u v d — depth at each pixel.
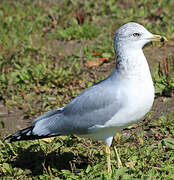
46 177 8.93
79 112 8.70
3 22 17.73
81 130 8.79
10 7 19.14
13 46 15.80
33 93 13.23
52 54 15.41
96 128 8.60
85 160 9.66
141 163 9.04
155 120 11.09
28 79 13.73
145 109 8.41
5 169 9.35
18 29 17.03
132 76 8.25
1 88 13.59
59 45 16.20
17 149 10.17
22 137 9.24
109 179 8.47
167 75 12.49
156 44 15.09
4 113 12.40
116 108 8.30
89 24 17.36
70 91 12.98
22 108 12.60
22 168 9.73
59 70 13.77
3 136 11.03
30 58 15.20
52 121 9.10
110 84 8.49
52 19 18.05
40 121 9.23
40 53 15.42
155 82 12.52
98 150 10.05
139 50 8.38
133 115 8.36
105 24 17.28
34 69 14.09
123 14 17.45
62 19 17.72
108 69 14.16
